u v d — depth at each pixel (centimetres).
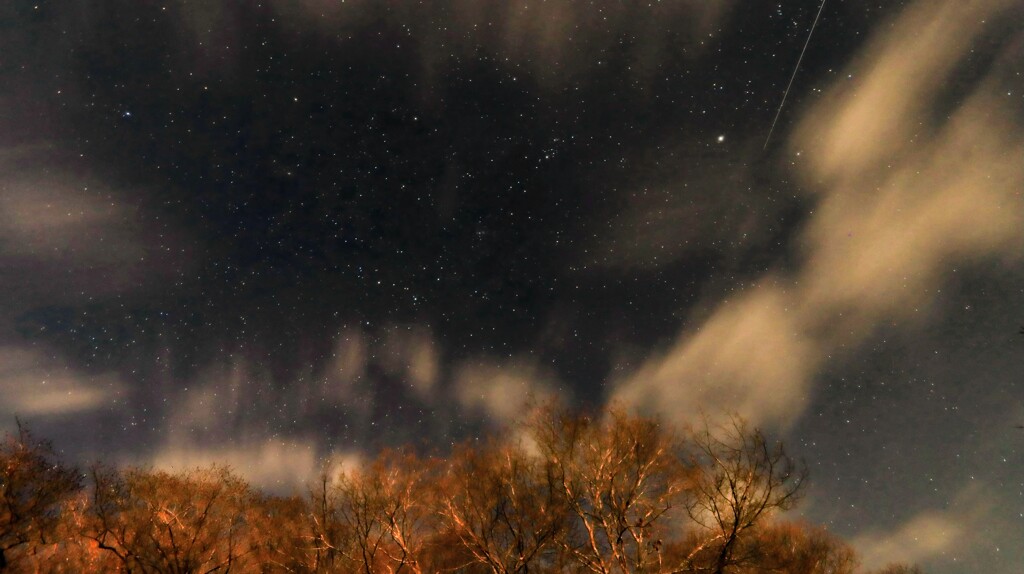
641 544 899
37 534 902
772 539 878
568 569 920
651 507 938
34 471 936
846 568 870
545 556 940
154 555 914
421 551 966
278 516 1027
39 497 919
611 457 990
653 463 969
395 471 1037
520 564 931
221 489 1020
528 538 955
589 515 955
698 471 917
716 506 891
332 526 998
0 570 873
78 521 918
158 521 950
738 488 880
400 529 984
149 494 962
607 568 894
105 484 952
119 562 911
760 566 850
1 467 912
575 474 994
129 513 941
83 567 895
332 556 978
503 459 1024
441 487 1016
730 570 850
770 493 868
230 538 987
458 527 974
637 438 996
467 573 947
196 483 1005
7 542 891
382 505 999
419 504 1005
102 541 906
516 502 983
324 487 1033
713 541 882
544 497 984
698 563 872
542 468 1005
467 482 1008
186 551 931
